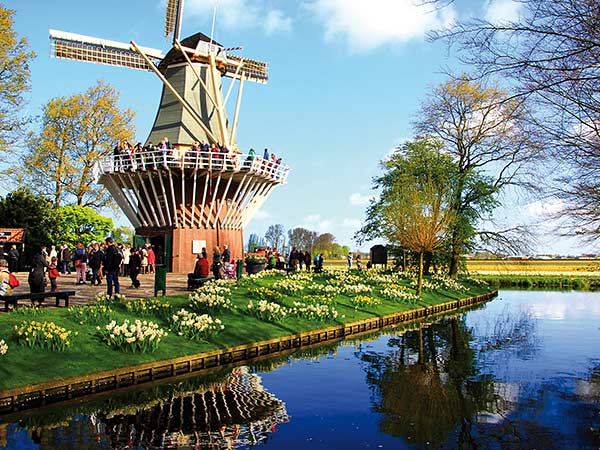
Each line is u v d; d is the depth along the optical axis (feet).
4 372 32.01
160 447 25.73
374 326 68.13
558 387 39.04
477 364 47.14
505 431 29.19
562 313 91.15
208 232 108.27
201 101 117.91
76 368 34.91
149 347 40.57
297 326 56.44
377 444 26.89
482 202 115.75
